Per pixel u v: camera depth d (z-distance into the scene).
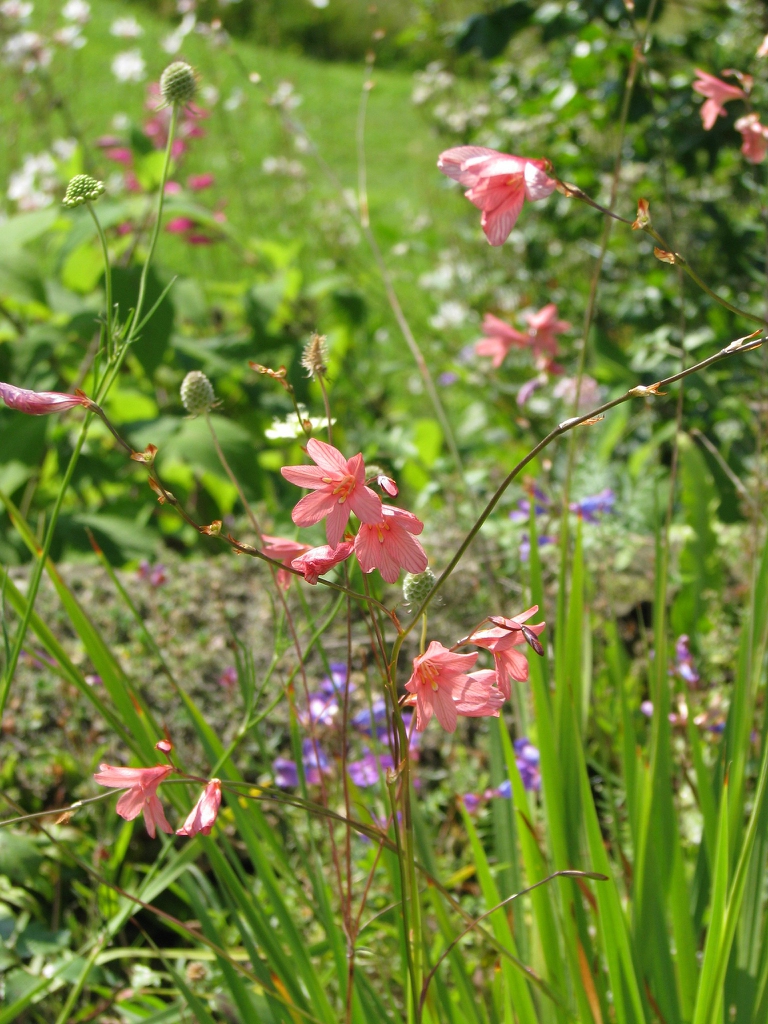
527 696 1.23
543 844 1.19
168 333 2.10
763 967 1.04
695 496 1.62
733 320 2.27
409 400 3.07
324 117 5.59
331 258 3.01
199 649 1.59
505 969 1.04
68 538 2.02
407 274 3.32
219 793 0.93
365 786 1.26
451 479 2.12
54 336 2.24
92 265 2.49
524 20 2.29
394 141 5.46
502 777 1.15
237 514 2.37
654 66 2.21
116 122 3.01
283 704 1.47
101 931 1.17
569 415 1.82
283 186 3.37
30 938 1.17
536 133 2.69
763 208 1.49
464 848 1.35
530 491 1.26
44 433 2.10
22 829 1.26
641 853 1.06
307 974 1.06
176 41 3.29
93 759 1.34
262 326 2.48
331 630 1.65
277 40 4.16
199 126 2.80
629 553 1.75
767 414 1.43
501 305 2.95
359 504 0.90
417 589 0.96
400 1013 1.11
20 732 1.45
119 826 1.38
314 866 1.09
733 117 2.08
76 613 1.10
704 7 2.21
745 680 1.10
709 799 1.09
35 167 2.80
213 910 1.21
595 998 1.04
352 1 7.15
